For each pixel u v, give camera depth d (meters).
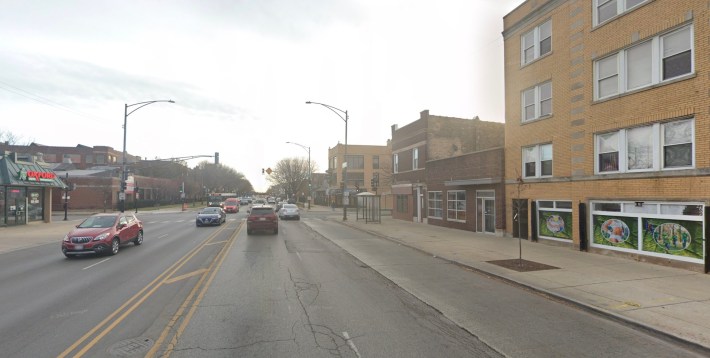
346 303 7.93
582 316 7.11
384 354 5.33
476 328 6.43
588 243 14.24
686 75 10.95
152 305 7.68
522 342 5.82
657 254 11.67
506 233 19.41
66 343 5.70
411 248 16.52
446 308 7.59
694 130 10.80
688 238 10.83
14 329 6.34
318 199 89.44
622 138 12.99
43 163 34.50
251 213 22.98
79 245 13.82
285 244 17.84
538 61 17.14
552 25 16.33
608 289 8.76
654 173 11.78
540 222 17.00
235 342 5.74
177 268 11.71
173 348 5.50
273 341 5.79
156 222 34.47
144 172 93.50
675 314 6.95
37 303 7.91
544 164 16.98
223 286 9.33
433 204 27.41
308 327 6.43
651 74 12.11
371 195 31.69
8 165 28.45
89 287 9.30
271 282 9.81
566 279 9.80
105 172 59.88
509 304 7.90
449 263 12.83
